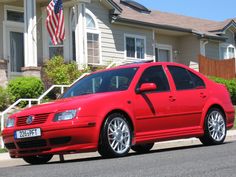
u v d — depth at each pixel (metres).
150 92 10.59
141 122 10.29
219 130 11.74
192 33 31.28
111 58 26.75
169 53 31.59
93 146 9.56
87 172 7.80
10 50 22.28
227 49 34.38
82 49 22.06
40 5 23.30
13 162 11.55
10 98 18.19
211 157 9.09
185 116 11.08
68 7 23.89
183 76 11.44
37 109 9.79
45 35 23.33
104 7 26.50
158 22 29.69
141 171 7.64
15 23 22.48
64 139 9.41
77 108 9.52
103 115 9.66
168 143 13.45
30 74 19.98
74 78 20.67
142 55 28.72
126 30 27.83
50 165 9.38
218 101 11.79
